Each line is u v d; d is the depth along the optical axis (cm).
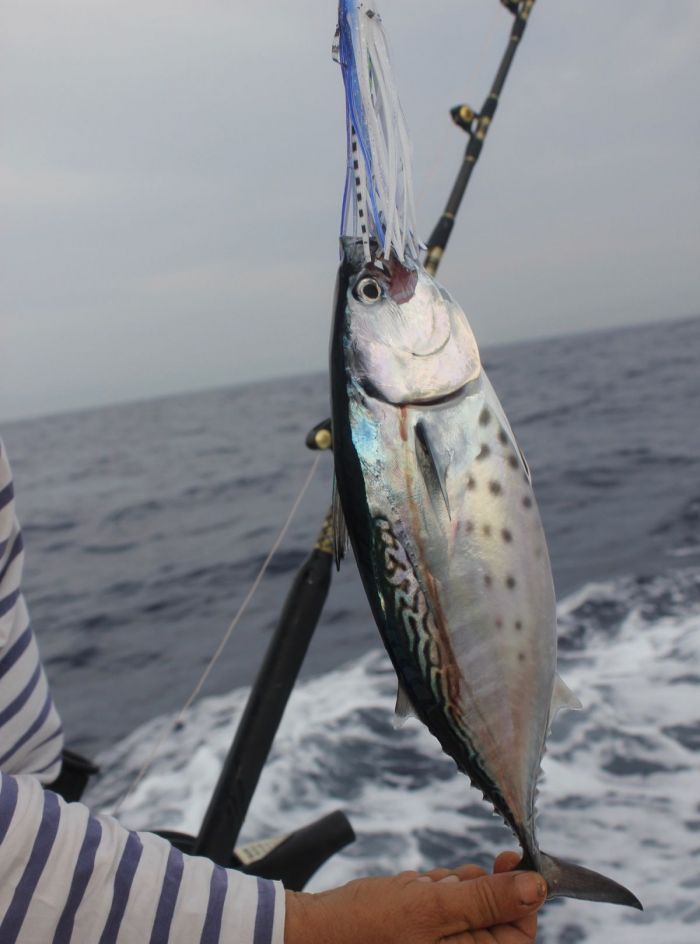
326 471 1831
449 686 110
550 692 112
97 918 97
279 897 105
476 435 111
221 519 1422
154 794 392
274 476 1894
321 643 585
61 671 675
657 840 289
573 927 253
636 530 784
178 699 547
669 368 2752
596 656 451
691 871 269
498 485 111
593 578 622
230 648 663
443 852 308
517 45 201
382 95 110
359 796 354
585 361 3625
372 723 418
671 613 502
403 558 110
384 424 111
